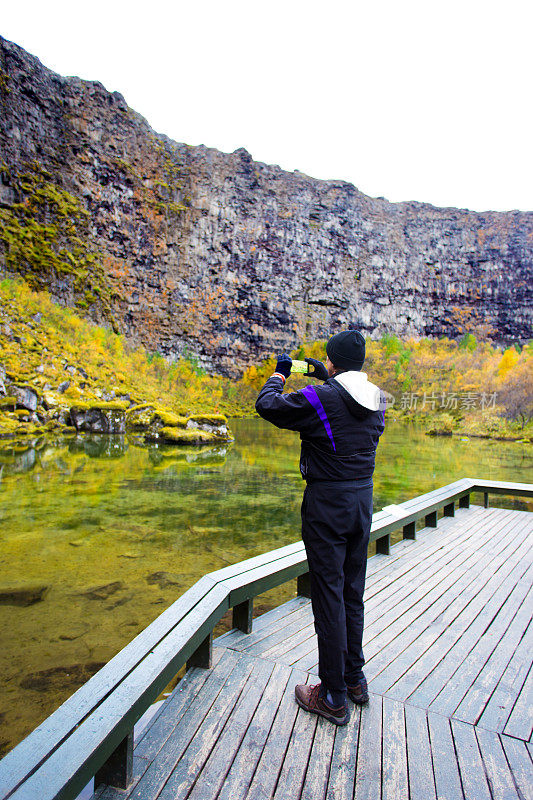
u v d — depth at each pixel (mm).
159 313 72125
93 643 3572
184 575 5023
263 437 25953
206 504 8594
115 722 1454
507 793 1588
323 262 93188
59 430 21531
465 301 104875
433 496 5172
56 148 62000
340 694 1924
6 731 2547
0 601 4320
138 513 7777
